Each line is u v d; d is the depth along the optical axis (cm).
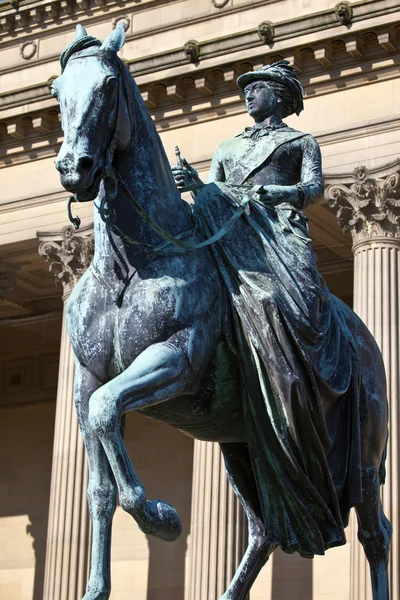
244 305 1256
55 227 4881
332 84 4434
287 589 4697
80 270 4775
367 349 1405
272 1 4769
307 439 1259
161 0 4972
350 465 1326
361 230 4241
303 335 1272
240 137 1403
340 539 1291
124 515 5141
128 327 1227
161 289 1229
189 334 1224
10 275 5112
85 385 1255
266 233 1302
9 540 5459
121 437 1172
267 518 1283
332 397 1298
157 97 4694
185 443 5194
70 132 1187
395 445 3884
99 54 1217
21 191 4978
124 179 1251
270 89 1395
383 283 4144
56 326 5616
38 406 5631
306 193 1326
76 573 4391
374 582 1459
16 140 4994
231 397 1273
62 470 4509
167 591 5009
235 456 1357
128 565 5081
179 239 1265
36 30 5222
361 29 4322
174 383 1204
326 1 4681
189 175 1362
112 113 1204
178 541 5069
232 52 4534
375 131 4338
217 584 4031
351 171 4300
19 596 5362
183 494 5131
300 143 1372
